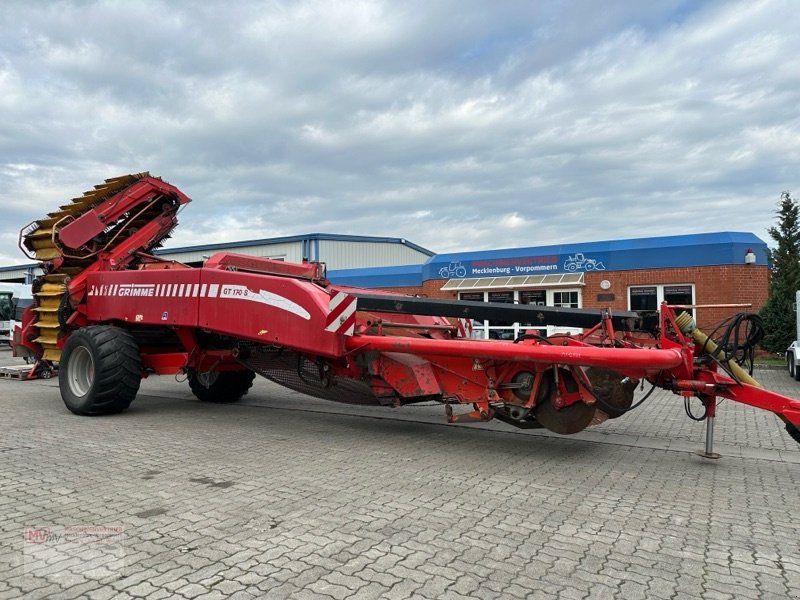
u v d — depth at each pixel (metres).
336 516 4.38
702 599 3.19
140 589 3.22
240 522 4.23
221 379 10.03
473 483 5.28
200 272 7.94
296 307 7.01
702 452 6.52
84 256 9.51
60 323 9.38
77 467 5.73
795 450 6.67
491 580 3.37
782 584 3.37
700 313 18.14
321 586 3.27
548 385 6.22
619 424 8.21
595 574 3.47
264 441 7.00
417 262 35.34
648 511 4.58
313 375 7.77
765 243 18.19
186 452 6.40
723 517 4.46
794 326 16.98
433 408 9.49
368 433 7.51
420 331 8.08
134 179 9.84
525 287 20.83
